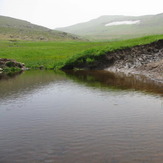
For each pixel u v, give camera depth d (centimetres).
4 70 4012
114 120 1377
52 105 1738
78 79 2898
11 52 5550
